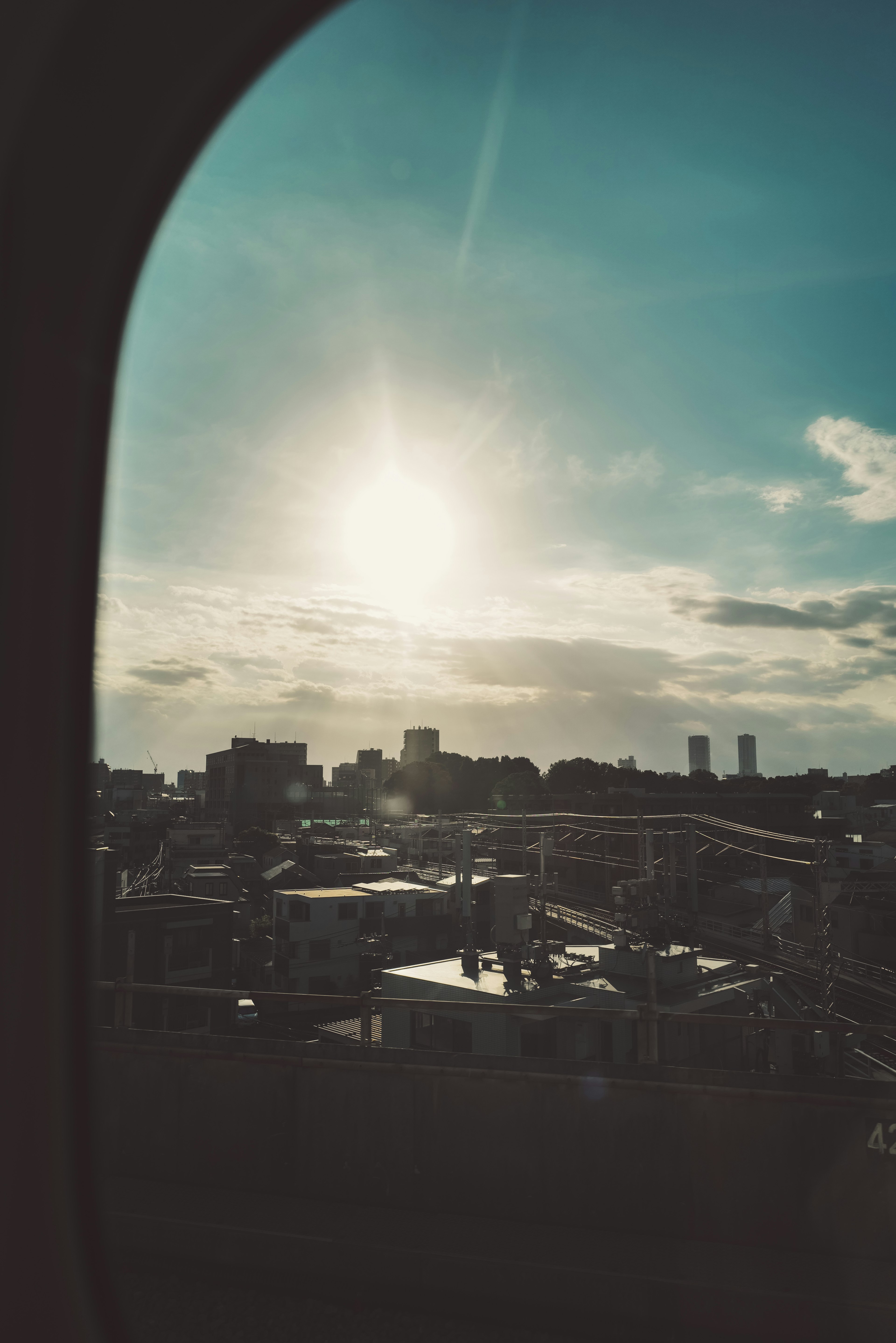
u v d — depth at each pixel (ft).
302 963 137.59
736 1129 13.52
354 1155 14.67
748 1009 68.23
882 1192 12.76
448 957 149.28
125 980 16.30
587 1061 14.44
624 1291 11.80
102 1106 15.78
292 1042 15.65
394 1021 65.57
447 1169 14.30
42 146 5.86
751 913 133.39
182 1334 11.44
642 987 63.46
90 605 6.88
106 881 98.37
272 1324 11.74
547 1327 11.89
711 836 125.18
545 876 131.54
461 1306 12.23
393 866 211.61
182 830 266.16
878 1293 11.50
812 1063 66.03
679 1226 13.38
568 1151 14.01
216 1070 15.51
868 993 82.99
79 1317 7.34
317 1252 12.74
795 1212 13.01
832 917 106.93
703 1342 11.44
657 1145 13.75
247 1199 14.51
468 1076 14.58
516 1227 13.65
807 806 237.66
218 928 107.14
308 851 226.17
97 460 6.67
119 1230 13.46
